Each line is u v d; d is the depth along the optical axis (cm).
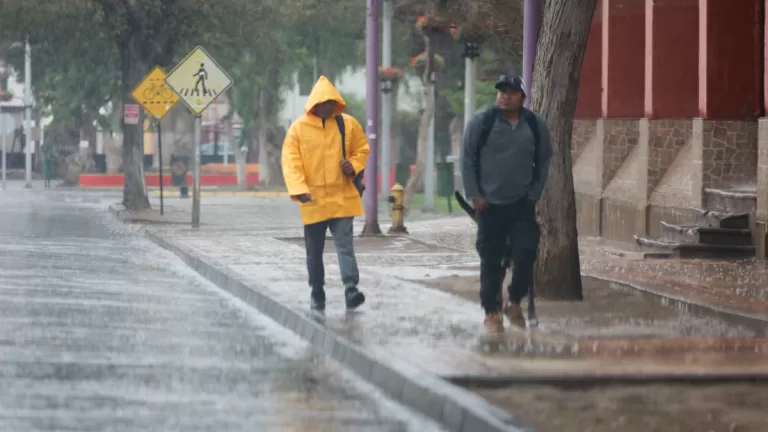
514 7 6925
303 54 13962
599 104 6519
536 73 3328
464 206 2747
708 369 2202
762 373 2158
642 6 6091
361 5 12506
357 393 2200
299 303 3189
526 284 2794
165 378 2291
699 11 5312
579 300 3322
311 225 3095
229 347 2714
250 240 5772
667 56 5550
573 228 3319
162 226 7644
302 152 3102
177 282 4206
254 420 1948
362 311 3053
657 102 5569
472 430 1823
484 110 2717
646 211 5522
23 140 19100
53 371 2328
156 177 15512
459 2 7075
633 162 5906
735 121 5100
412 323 2834
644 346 2498
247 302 3591
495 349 2438
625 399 1980
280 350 2692
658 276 3938
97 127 17650
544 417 1830
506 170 2709
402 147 16138
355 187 3141
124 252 5519
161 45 9344
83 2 9225
